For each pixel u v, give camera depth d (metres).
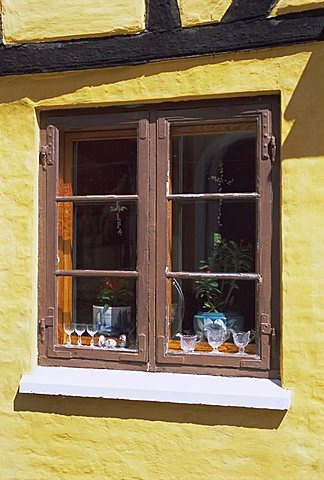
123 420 3.73
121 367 3.83
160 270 3.78
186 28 3.65
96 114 3.89
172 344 3.81
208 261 3.79
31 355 3.89
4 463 3.90
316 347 3.47
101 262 3.95
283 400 3.43
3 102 3.95
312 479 3.47
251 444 3.55
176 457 3.65
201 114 3.72
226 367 3.67
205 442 3.61
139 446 3.70
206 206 3.78
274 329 3.60
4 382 3.91
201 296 3.80
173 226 3.82
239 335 3.68
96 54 3.78
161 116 3.78
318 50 3.50
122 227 3.91
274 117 3.62
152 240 3.79
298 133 3.52
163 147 3.78
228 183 3.76
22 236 3.91
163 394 3.59
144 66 3.73
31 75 3.90
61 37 3.82
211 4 3.62
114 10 3.75
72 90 3.84
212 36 3.62
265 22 3.54
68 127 3.93
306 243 3.50
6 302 3.92
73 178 4.01
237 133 3.75
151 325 3.78
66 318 4.00
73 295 4.00
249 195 3.67
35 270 3.94
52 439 3.83
